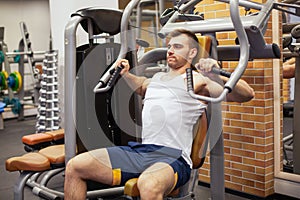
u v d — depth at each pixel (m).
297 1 2.58
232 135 3.11
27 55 6.98
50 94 4.09
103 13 2.35
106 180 1.88
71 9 3.99
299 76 3.16
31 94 8.15
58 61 4.16
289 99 3.84
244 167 3.06
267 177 2.95
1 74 6.77
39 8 9.05
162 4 3.47
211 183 2.41
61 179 3.59
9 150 4.93
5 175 3.85
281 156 3.00
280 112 2.94
